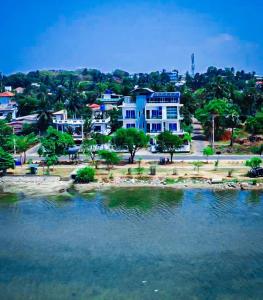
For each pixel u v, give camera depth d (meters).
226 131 144.25
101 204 76.88
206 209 73.19
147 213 71.62
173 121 132.62
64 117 160.00
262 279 49.03
